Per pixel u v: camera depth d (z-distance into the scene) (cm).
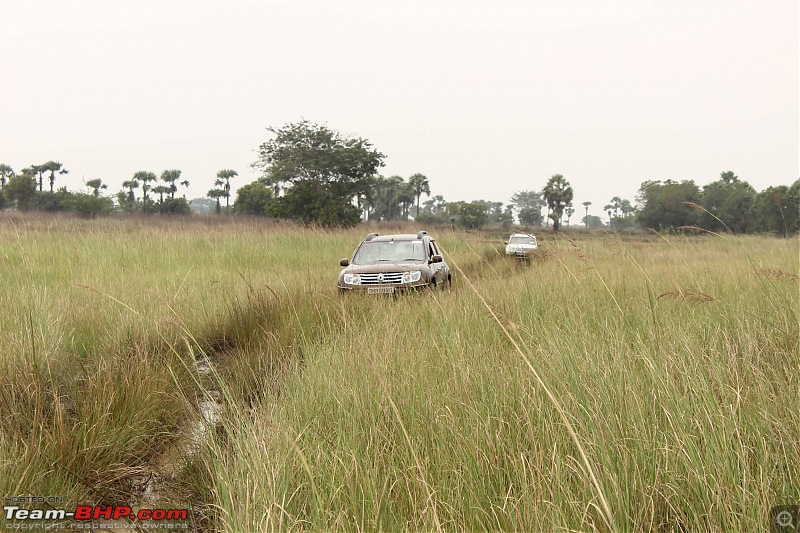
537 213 12069
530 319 608
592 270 860
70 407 445
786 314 561
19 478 318
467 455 320
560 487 282
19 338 538
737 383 383
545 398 372
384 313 719
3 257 1198
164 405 466
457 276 1213
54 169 7981
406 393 412
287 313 750
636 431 320
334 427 381
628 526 255
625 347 470
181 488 357
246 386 527
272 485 295
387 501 288
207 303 840
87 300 796
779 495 279
